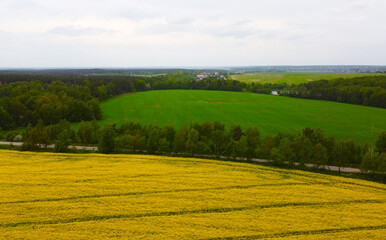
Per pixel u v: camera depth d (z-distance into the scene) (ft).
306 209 111.65
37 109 294.66
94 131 221.66
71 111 312.91
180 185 133.80
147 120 319.47
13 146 205.67
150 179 140.97
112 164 165.17
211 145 198.08
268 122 310.24
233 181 140.15
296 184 137.80
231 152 185.68
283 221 102.47
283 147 167.63
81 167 158.71
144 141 194.90
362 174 156.04
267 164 172.35
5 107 286.46
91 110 315.78
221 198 120.57
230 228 97.71
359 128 283.79
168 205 113.50
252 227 98.32
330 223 101.40
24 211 107.04
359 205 115.55
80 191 125.39
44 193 122.62
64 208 110.01
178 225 99.09
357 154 175.73
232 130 203.41
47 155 183.32
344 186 136.15
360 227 99.25
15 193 122.01
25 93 336.29
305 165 169.48
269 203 116.47
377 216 106.32
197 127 212.43
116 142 193.16
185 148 192.54
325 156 160.86
